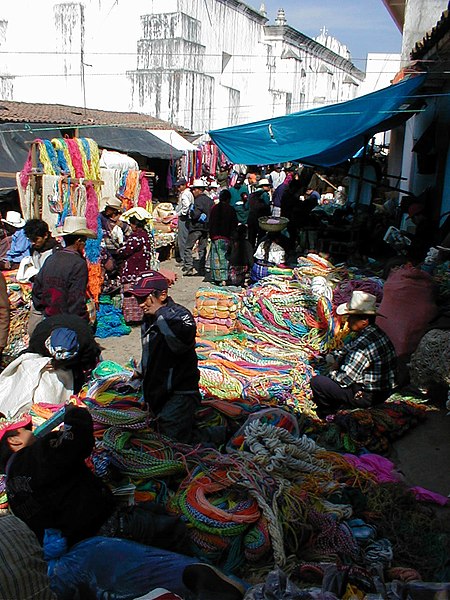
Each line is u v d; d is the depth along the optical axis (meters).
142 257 8.21
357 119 9.14
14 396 4.74
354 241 11.47
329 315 6.89
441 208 11.37
